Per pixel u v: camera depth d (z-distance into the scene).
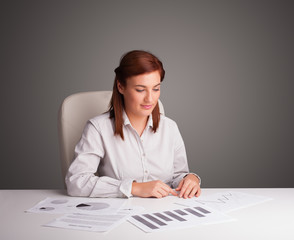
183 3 3.17
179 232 0.92
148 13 3.17
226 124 3.25
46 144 3.20
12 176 3.21
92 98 1.78
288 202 1.19
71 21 3.13
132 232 0.92
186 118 3.24
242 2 3.17
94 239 0.87
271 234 0.91
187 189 1.28
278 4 3.16
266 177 3.29
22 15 3.10
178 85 3.21
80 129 1.72
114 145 1.52
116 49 3.16
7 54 3.11
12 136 3.18
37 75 3.14
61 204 1.18
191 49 3.19
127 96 1.39
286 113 3.24
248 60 3.20
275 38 3.18
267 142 3.26
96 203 1.19
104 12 3.15
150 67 1.32
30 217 1.04
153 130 1.56
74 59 3.15
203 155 3.27
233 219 1.02
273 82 3.21
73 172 1.41
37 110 3.17
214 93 3.22
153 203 1.18
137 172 1.54
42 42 3.13
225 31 3.18
